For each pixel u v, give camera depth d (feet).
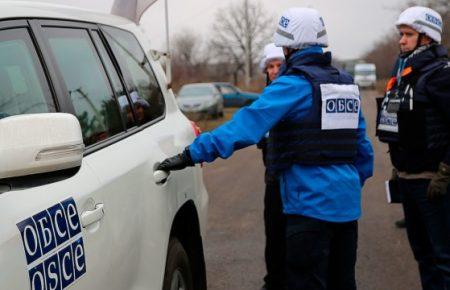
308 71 9.51
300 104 9.49
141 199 8.34
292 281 9.87
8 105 6.52
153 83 11.14
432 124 11.24
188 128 11.86
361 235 18.78
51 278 5.82
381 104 12.42
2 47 6.65
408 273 15.38
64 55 7.94
